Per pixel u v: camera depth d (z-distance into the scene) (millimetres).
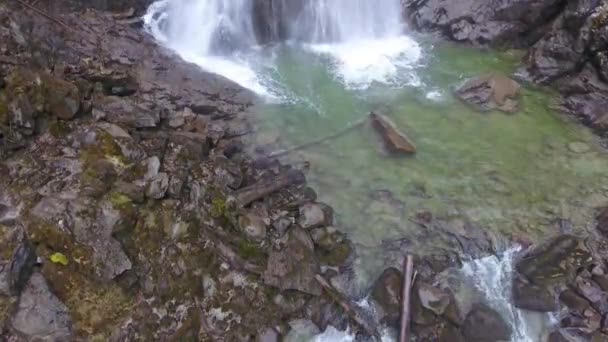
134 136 11156
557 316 9570
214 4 14820
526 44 16078
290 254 9828
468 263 10359
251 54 15414
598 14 13852
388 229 10938
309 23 15883
